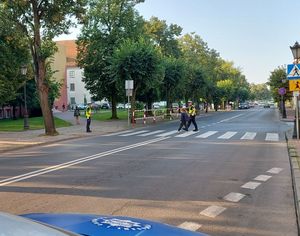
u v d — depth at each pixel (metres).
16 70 35.12
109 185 9.70
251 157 14.68
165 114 48.88
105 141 22.09
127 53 39.00
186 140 21.58
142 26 48.97
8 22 25.61
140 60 38.84
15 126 36.94
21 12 25.81
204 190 9.04
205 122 40.00
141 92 43.72
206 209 7.40
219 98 100.00
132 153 16.14
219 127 32.09
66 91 106.31
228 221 6.66
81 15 26.83
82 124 38.62
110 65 42.31
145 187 9.41
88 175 11.18
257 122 39.59
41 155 16.58
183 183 9.85
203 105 101.12
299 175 10.28
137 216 6.95
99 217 3.60
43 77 26.38
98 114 61.53
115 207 7.59
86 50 47.91
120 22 47.31
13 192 9.09
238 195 8.52
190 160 13.93
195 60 94.69
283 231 6.14
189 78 68.38
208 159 14.16
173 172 11.47
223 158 14.41
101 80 47.16
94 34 46.75
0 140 23.02
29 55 36.38
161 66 40.56
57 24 26.34
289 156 14.76
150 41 48.44
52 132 26.45
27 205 7.85
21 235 1.88
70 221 3.41
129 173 11.39
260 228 6.29
